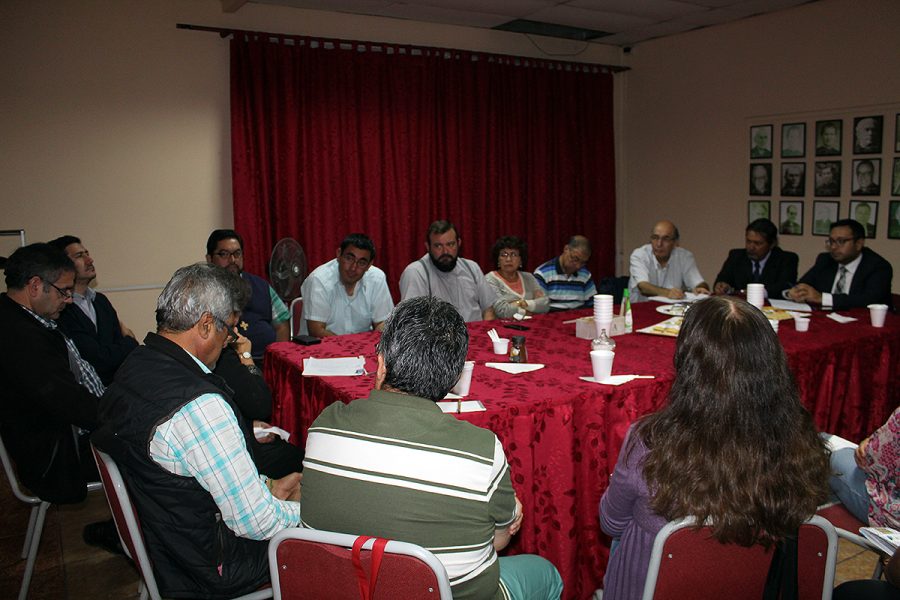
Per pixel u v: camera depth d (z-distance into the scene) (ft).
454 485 3.82
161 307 5.10
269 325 11.46
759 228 13.56
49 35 13.96
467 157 18.78
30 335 6.75
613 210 21.66
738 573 4.17
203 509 4.77
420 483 3.80
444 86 18.25
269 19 16.12
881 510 5.24
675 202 20.61
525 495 6.53
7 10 13.52
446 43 18.48
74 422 6.73
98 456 4.90
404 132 17.76
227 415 4.71
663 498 4.12
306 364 7.98
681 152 20.24
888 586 4.91
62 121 14.28
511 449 6.40
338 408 4.21
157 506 4.73
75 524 9.22
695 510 4.00
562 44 20.44
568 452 6.66
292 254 14.37
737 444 4.00
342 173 17.13
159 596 5.03
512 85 19.33
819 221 17.01
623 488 4.50
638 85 21.33
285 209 16.49
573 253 13.38
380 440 3.88
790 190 17.56
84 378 8.15
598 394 6.81
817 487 4.11
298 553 3.91
